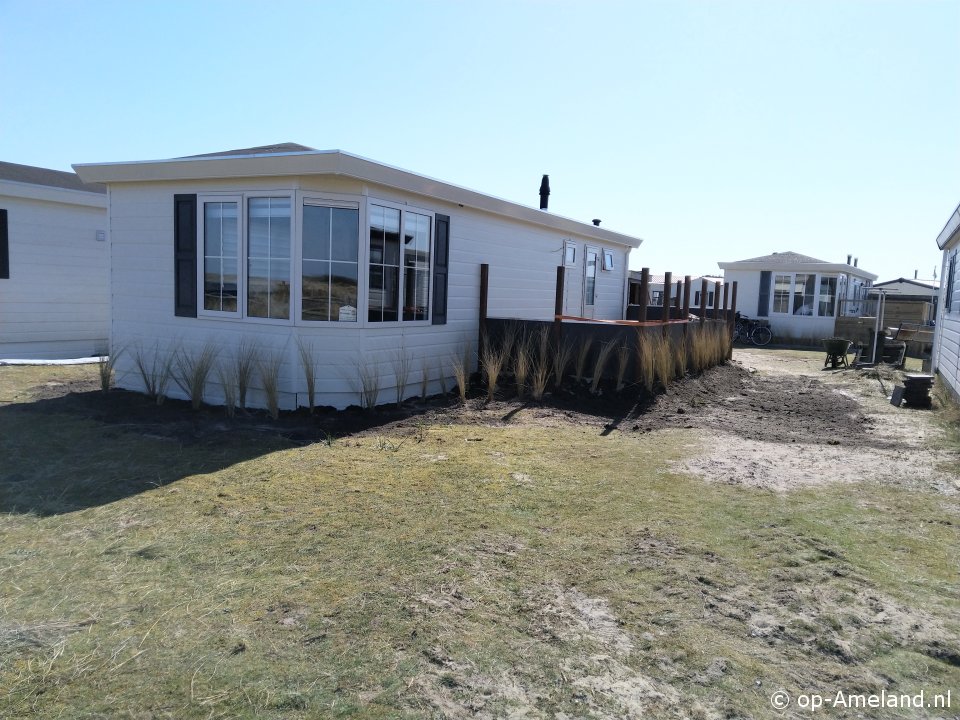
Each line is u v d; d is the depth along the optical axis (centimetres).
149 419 650
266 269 697
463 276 888
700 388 940
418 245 787
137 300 788
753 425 724
